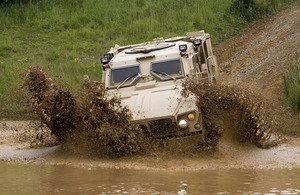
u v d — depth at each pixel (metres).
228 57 36.59
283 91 22.05
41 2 51.72
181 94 13.80
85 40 42.53
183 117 13.21
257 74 29.09
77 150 14.47
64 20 46.81
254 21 45.97
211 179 10.21
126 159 13.33
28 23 46.44
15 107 25.83
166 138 13.38
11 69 33.38
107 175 10.93
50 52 39.44
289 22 41.81
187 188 9.19
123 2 51.19
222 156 13.41
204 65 16.86
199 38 19.77
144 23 44.75
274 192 8.70
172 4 49.97
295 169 11.42
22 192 9.02
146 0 51.75
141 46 18.34
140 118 13.22
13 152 14.97
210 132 13.82
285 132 17.69
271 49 34.91
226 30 44.03
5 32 44.22
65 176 10.84
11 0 52.44
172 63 16.02
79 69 34.22
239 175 10.70
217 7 48.31
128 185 9.59
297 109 20.03
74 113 13.78
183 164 12.45
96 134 13.50
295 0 51.28
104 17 47.12
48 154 14.38
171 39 20.61
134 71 16.14
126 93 15.14
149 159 13.12
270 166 11.96
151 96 14.31
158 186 9.45
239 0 48.66
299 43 33.69
